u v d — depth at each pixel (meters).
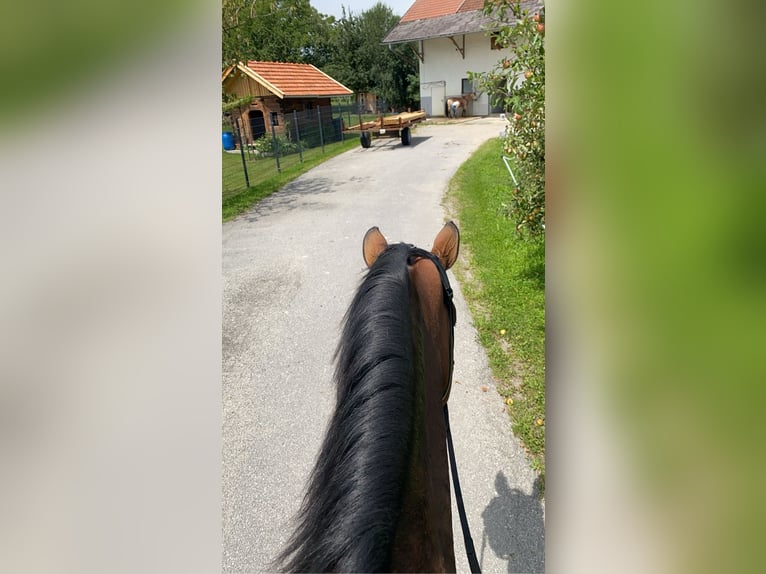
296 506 2.58
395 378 1.11
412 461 1.02
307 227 7.38
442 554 1.06
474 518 2.43
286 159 14.12
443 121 21.48
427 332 1.52
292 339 4.20
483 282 5.06
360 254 6.09
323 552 0.89
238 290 5.25
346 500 0.94
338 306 4.77
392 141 16.45
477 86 4.28
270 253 6.32
